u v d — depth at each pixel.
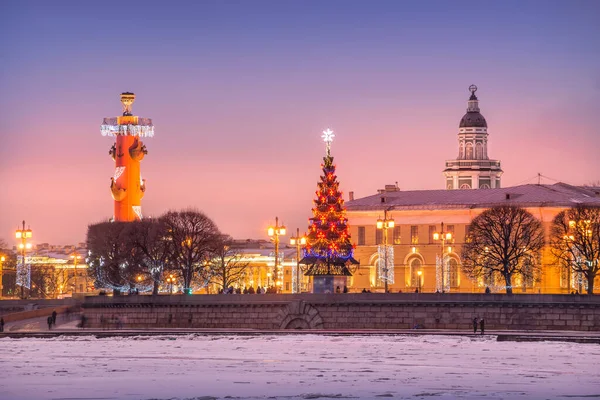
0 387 141.50
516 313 190.00
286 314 197.25
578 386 140.38
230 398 134.50
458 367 154.00
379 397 134.75
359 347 173.38
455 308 192.00
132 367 156.50
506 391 137.62
